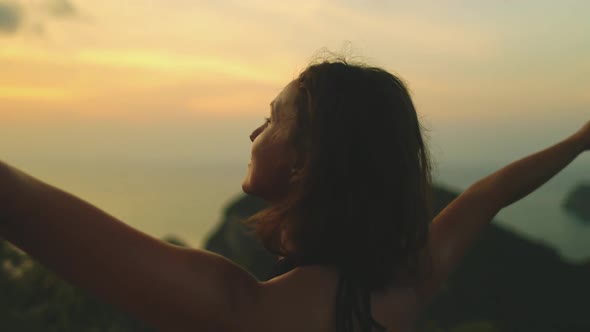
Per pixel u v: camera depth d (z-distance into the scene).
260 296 0.56
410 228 0.67
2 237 0.44
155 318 0.49
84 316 3.86
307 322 0.58
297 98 0.67
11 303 3.69
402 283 0.71
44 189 0.46
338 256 0.63
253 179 0.68
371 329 0.63
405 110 0.68
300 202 0.64
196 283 0.50
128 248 0.48
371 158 0.64
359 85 0.66
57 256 0.45
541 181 0.98
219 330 0.52
